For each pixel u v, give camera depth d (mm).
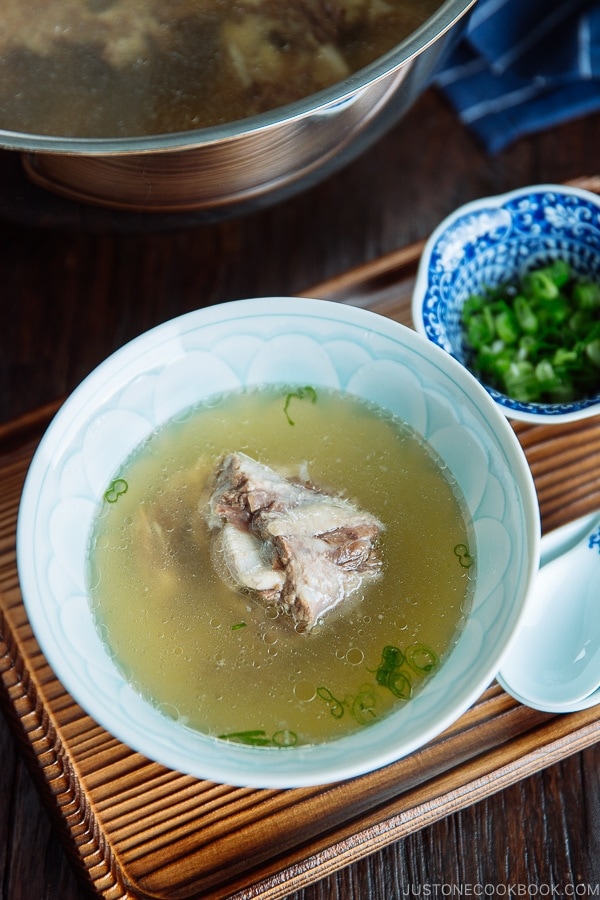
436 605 512
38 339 643
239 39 556
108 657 506
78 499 521
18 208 555
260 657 509
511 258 611
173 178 526
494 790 518
